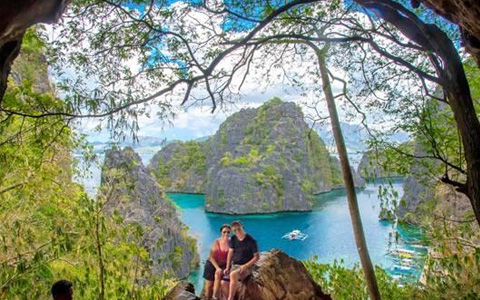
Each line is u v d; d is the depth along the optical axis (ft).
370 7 15.14
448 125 21.57
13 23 9.42
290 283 20.97
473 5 9.84
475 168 12.76
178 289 19.69
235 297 20.43
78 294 20.63
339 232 151.12
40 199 23.09
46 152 21.84
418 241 24.84
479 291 20.80
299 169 250.16
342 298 26.86
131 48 17.76
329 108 24.86
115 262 20.74
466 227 22.47
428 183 23.97
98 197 20.79
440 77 14.53
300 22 20.39
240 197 228.43
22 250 20.85
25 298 19.16
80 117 16.11
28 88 15.69
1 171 20.57
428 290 22.98
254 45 18.02
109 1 16.48
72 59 17.46
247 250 20.62
